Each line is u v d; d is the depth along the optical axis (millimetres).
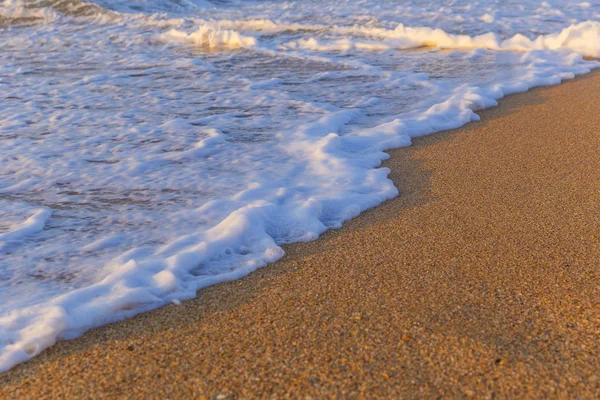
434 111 5246
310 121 5141
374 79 6816
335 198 3387
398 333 2084
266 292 2449
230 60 8336
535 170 3770
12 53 9430
